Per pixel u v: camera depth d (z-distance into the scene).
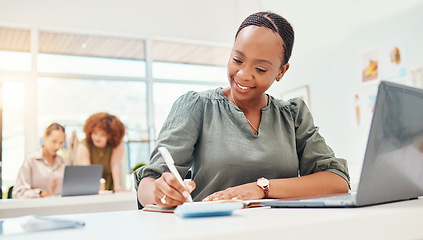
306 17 4.71
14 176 4.61
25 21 4.88
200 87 5.92
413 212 0.57
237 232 0.46
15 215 2.48
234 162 1.07
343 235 0.51
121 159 3.66
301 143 1.22
